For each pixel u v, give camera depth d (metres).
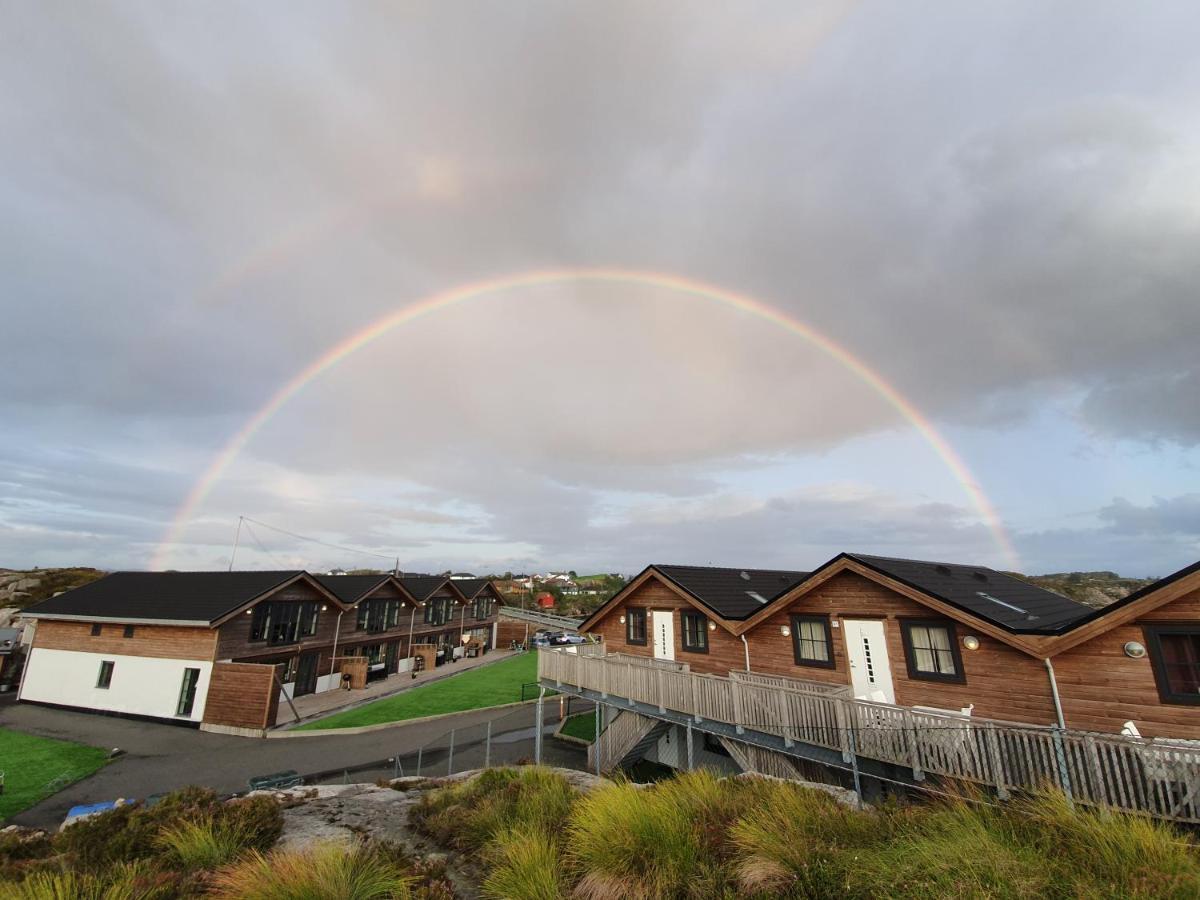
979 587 16.09
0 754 20.27
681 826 6.00
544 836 6.14
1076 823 5.33
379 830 7.55
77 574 59.88
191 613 26.41
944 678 12.79
